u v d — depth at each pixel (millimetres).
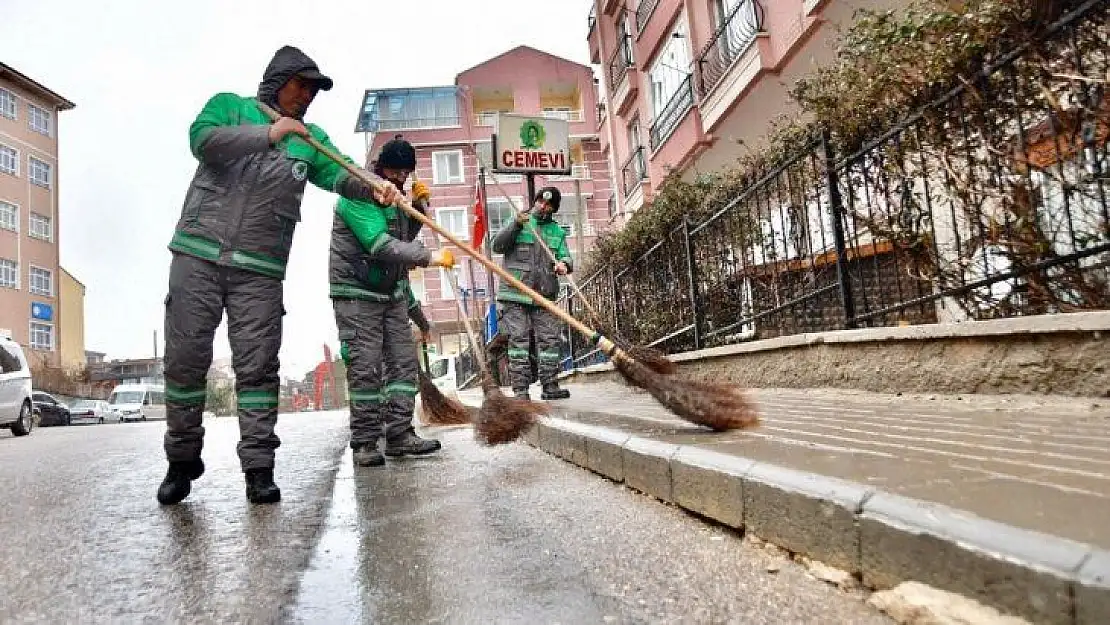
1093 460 2340
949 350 4500
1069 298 4156
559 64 36875
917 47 4746
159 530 3020
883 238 5363
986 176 4457
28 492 4164
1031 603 1516
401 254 4594
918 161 4941
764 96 11273
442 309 33719
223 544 2756
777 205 6734
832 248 5965
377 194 4215
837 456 2668
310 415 17641
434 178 35219
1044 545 1542
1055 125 3984
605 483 3760
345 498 3670
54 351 39188
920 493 2000
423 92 36219
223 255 3455
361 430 4953
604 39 20391
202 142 3363
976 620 1604
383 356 5328
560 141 12555
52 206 39594
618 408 5691
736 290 7516
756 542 2475
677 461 3061
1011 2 4055
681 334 8602
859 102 5383
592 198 35125
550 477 4074
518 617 1937
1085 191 3906
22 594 2199
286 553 2596
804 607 1919
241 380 3602
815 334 5703
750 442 3199
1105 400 3607
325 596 2133
